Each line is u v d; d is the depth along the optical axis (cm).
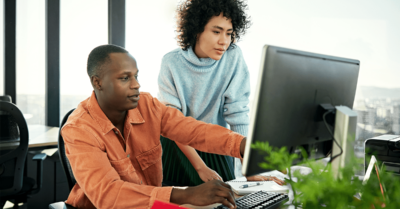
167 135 116
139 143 108
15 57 319
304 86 69
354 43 164
